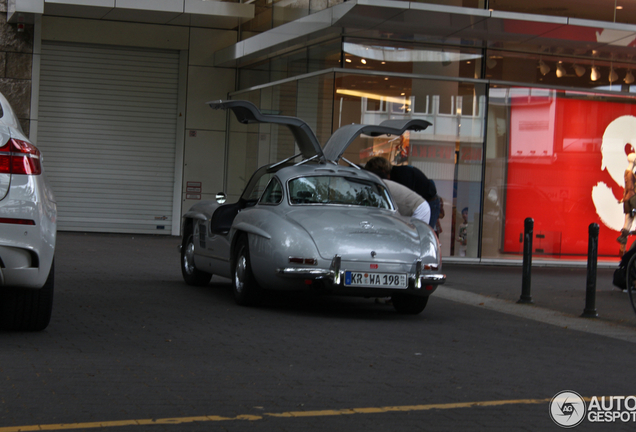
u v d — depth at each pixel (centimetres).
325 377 527
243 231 855
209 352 592
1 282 564
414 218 891
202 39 2088
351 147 1511
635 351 698
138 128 2075
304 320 778
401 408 452
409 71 1566
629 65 1722
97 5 1836
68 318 717
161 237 2022
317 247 782
